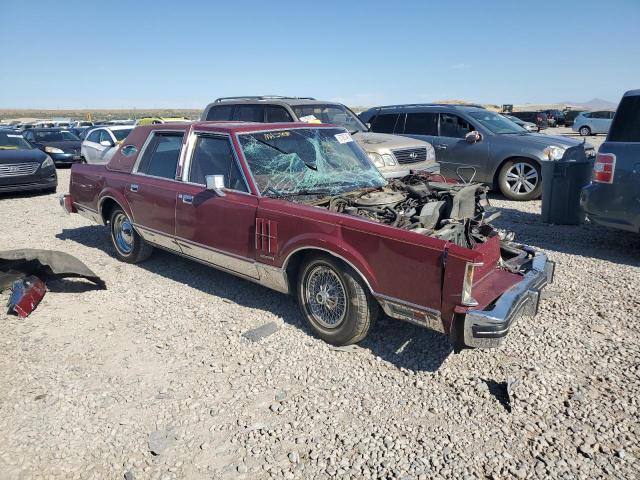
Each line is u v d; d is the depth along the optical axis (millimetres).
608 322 4566
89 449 3082
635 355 4004
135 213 5891
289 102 9383
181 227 5270
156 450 3033
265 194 4582
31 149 12484
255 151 4867
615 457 2928
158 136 5836
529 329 4453
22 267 5371
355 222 3832
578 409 3352
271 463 2930
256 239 4480
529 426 3199
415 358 4008
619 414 3295
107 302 5219
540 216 8625
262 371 3861
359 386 3650
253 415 3355
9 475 2879
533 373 3764
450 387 3629
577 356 4000
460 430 3180
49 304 5184
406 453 2986
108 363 4027
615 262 6203
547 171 7930
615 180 6102
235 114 9898
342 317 4086
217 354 4117
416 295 3582
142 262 6457
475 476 2805
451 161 10742
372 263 3746
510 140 10039
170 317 4824
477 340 3391
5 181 11438
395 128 11633
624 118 6051
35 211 10141
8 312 4938
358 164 5457
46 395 3613
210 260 5109
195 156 5270
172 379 3781
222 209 4762
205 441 3121
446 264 3398
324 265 4109
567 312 4773
